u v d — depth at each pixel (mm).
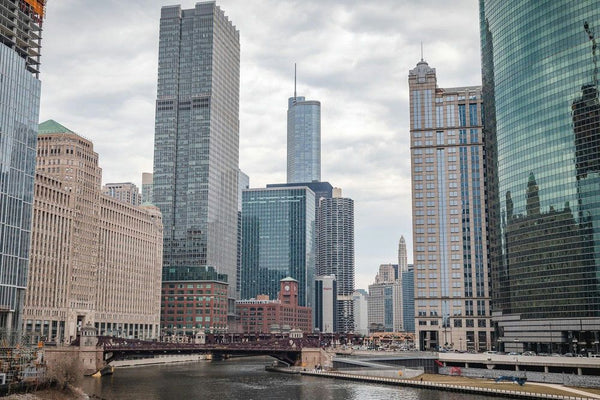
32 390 151500
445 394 173875
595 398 150500
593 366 190750
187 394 178500
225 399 168500
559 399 151375
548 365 198125
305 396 174000
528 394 158500
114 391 183000
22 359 172625
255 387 196375
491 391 168500
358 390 186625
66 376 165250
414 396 169875
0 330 196875
